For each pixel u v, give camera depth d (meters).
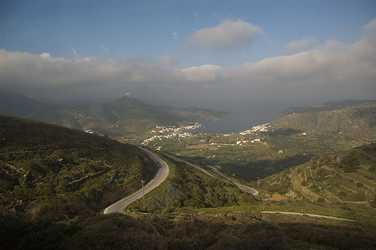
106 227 33.91
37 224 36.53
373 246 46.97
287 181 174.88
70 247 30.91
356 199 126.25
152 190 101.12
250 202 116.62
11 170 85.12
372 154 163.38
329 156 178.25
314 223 68.31
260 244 34.41
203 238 37.19
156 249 32.38
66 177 91.88
